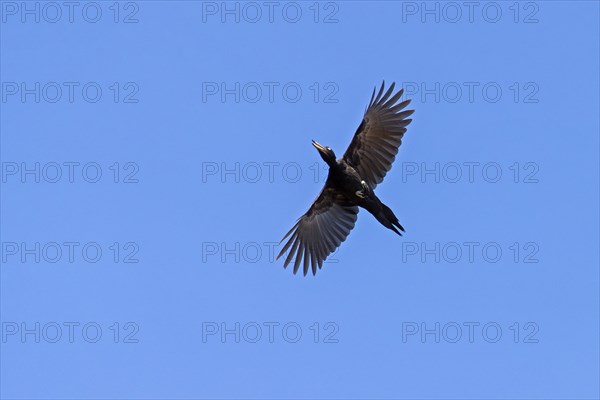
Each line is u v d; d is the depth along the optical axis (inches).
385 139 865.5
